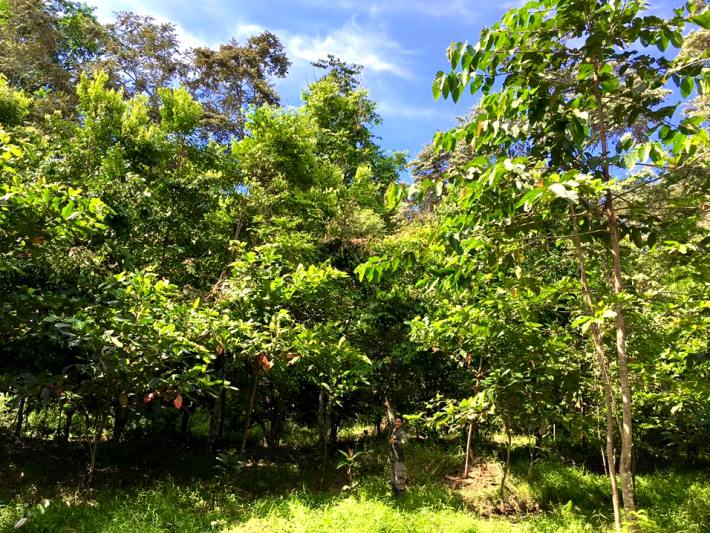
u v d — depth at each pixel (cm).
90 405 634
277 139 1055
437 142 397
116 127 985
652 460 953
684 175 367
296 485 805
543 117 388
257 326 737
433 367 1005
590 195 334
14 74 1792
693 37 1029
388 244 957
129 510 566
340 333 933
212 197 998
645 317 515
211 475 794
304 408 1140
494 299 536
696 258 359
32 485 634
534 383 656
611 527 599
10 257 521
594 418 716
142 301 591
